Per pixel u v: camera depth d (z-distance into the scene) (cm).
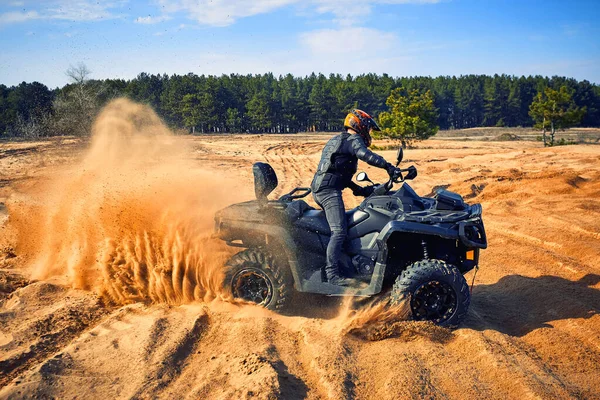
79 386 364
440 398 350
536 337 448
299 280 482
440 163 2052
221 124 11281
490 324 486
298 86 12975
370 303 491
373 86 12756
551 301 530
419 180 1507
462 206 482
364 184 1506
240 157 2788
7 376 380
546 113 4103
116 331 461
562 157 2019
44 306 524
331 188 487
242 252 506
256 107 10681
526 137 6281
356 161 497
